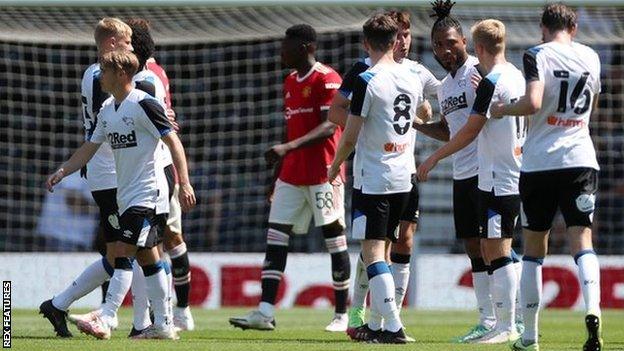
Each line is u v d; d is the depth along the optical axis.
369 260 30.27
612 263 60.56
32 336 32.84
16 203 68.62
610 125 69.19
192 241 70.06
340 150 30.27
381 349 28.31
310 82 39.59
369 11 59.00
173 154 30.69
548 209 27.91
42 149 68.19
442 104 34.94
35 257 58.12
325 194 39.66
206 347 28.48
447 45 34.12
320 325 44.06
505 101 31.31
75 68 67.00
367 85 29.84
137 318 32.25
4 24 58.22
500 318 32.94
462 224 34.62
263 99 69.69
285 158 39.81
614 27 60.66
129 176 30.53
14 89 68.19
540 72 27.33
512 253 35.84
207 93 69.38
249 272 59.84
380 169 30.00
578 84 27.55
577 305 60.66
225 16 59.34
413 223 34.66
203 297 59.78
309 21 59.06
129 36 32.88
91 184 32.84
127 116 30.27
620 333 40.38
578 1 58.03
